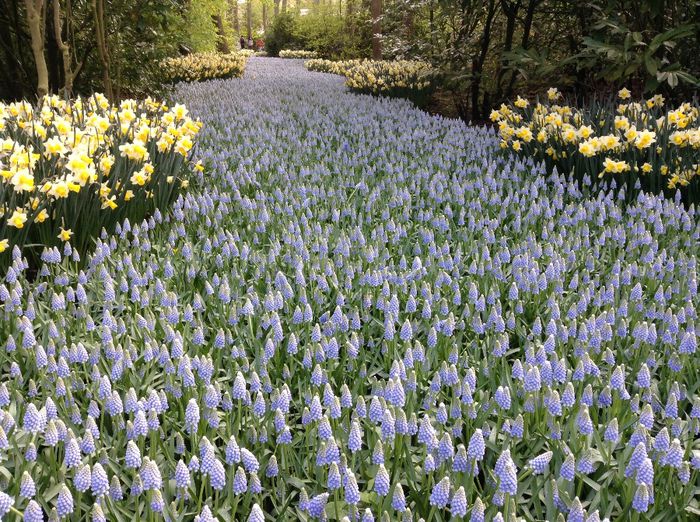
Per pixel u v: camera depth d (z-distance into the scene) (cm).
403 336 263
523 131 602
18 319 286
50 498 190
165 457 211
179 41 1112
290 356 263
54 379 244
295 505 196
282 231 419
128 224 392
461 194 484
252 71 2266
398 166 579
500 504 179
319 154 650
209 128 789
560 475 187
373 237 412
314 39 3175
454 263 364
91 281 345
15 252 337
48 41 845
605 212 450
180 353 245
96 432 205
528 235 420
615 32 732
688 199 498
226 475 203
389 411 201
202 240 414
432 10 1087
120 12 880
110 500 182
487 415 223
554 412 208
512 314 289
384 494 176
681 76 675
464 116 1027
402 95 1238
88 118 463
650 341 267
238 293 332
